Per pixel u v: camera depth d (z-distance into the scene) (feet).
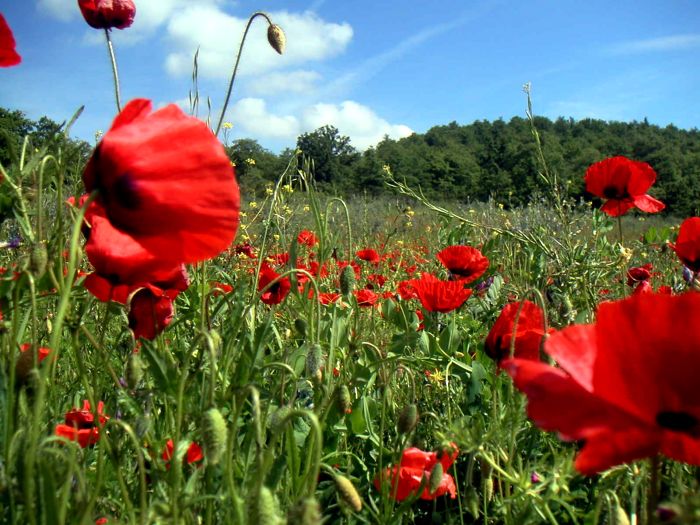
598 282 15.17
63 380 8.20
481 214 26.84
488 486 6.50
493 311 15.15
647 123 320.70
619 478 6.57
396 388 9.87
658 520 3.74
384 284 16.70
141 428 5.34
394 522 6.28
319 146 68.54
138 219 4.83
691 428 3.70
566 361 3.63
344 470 8.11
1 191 5.71
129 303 6.33
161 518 4.48
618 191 12.73
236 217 4.86
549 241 16.10
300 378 7.90
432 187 107.14
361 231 26.13
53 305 8.66
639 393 3.63
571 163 108.78
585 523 6.48
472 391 9.10
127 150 4.67
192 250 4.97
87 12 8.39
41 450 4.16
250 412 7.59
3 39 5.50
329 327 10.11
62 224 5.29
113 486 5.97
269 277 10.60
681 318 3.59
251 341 7.04
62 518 3.97
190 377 6.38
